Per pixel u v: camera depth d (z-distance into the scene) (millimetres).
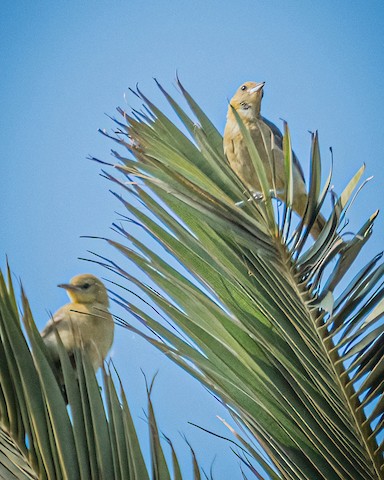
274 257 5352
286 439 5242
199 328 5488
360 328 5117
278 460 5137
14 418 5059
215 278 5711
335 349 5152
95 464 4875
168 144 5852
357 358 5148
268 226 5355
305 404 5293
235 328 5531
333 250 5398
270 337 5480
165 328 5332
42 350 5297
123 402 4992
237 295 5652
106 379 5062
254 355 5469
